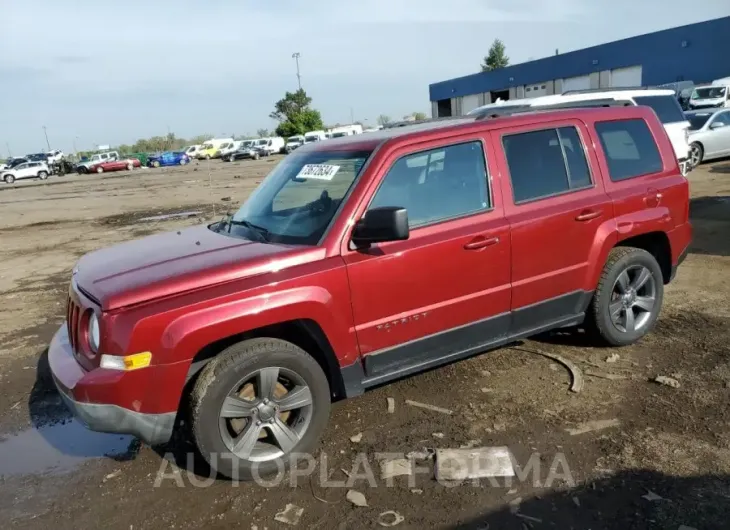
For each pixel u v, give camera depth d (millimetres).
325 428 4094
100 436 4344
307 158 4484
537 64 48906
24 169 48844
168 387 3273
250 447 3545
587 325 5023
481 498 3258
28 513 3443
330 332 3635
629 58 41438
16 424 4586
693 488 3223
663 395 4238
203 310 3293
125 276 3537
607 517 3045
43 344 6344
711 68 36719
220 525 3207
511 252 4223
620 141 4980
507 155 4316
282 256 3564
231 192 22922
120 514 3373
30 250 12773
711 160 18734
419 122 4930
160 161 58875
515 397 4367
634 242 5309
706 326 5441
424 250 3873
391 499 3312
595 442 3717
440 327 4055
